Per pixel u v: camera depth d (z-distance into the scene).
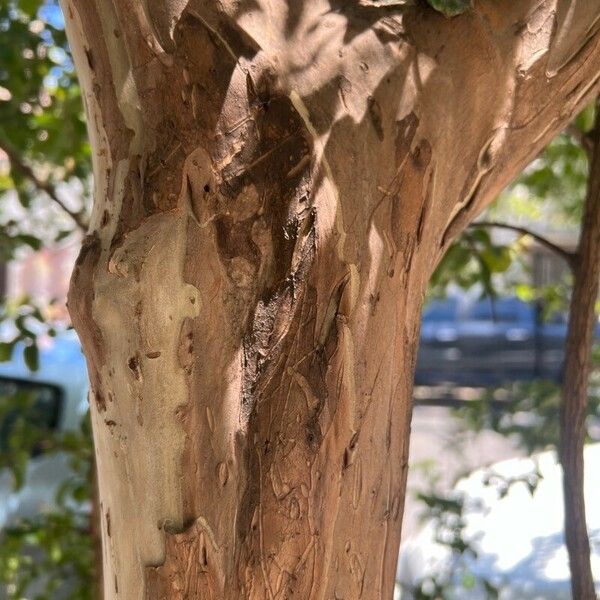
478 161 0.85
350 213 0.79
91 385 0.82
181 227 0.78
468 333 4.58
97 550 1.35
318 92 0.79
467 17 0.82
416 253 0.83
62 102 1.40
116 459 0.81
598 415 1.27
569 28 0.85
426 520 1.43
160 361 0.78
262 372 0.79
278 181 0.78
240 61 0.79
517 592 1.36
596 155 1.06
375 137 0.80
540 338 4.18
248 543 0.79
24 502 1.92
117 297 0.78
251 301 0.79
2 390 2.35
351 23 0.81
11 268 4.95
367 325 0.80
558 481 1.58
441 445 2.09
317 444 0.79
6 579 1.46
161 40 0.79
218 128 0.78
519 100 0.85
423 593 1.22
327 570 0.81
